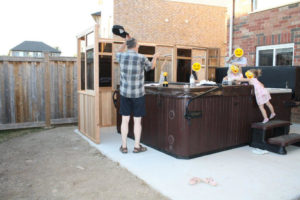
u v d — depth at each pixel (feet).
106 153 13.98
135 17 56.13
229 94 13.87
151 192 9.55
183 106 12.37
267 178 10.52
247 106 15.02
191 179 10.10
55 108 22.26
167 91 13.07
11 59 20.12
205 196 8.98
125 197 9.21
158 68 25.54
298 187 9.68
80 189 9.90
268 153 13.88
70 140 17.33
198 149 13.00
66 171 11.75
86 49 16.83
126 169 11.86
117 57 13.29
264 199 8.77
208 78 28.50
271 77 19.12
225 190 9.43
